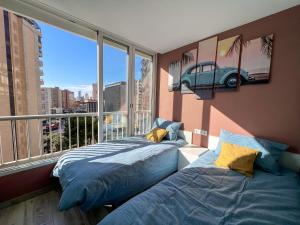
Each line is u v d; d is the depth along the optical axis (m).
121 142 2.55
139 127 3.49
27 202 1.82
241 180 1.45
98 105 2.58
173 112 3.25
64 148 2.48
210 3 1.75
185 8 1.86
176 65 3.16
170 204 1.04
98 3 1.82
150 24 2.28
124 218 0.89
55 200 1.87
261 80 2.00
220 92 2.46
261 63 2.00
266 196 1.18
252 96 2.11
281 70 1.85
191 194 1.16
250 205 1.06
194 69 2.82
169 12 1.96
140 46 3.11
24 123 2.34
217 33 2.47
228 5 1.77
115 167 1.60
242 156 1.73
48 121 2.20
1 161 1.83
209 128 2.63
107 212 1.66
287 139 1.83
